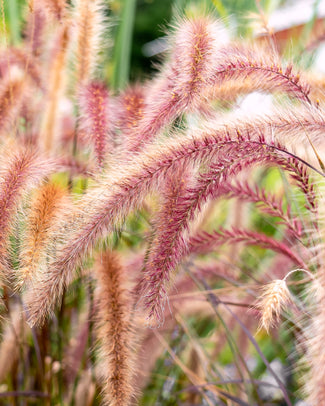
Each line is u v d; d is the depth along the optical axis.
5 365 0.81
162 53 0.82
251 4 1.01
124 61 1.01
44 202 0.66
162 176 0.64
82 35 0.82
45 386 0.81
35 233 0.65
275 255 0.92
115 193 0.64
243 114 0.66
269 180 1.10
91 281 0.75
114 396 0.67
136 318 0.71
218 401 0.85
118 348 0.68
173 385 0.86
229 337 0.78
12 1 0.96
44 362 0.79
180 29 0.70
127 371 0.68
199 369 0.87
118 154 0.71
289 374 0.94
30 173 0.67
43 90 0.85
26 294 0.65
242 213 0.92
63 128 0.86
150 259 0.65
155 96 0.71
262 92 0.75
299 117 0.66
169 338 0.87
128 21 1.02
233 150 0.64
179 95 0.67
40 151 0.75
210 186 0.65
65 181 0.80
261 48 0.77
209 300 0.78
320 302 0.60
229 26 0.88
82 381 0.80
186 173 0.67
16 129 0.81
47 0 0.80
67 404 0.80
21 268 0.65
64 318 0.83
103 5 0.83
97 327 0.75
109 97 0.75
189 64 0.67
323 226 0.63
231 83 0.73
